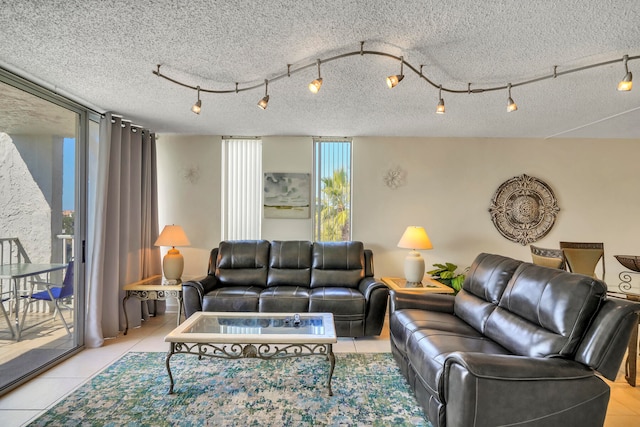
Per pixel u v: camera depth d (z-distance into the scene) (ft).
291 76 8.35
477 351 6.75
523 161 14.97
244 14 5.74
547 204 14.88
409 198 15.02
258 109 11.07
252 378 8.66
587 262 10.90
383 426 6.67
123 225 12.13
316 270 13.19
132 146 12.92
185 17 5.84
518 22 5.92
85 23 6.02
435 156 15.02
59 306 9.77
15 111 8.38
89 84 8.87
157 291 12.07
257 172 15.17
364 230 15.01
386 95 9.68
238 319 9.43
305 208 14.97
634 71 7.91
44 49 7.00
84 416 6.91
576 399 5.52
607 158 14.90
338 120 12.39
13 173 8.41
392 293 10.12
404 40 6.59
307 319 9.39
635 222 14.88
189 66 7.82
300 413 7.09
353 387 8.21
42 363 9.12
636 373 8.72
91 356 9.95
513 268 8.20
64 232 9.95
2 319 8.10
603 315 5.66
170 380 7.94
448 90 8.82
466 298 9.28
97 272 10.71
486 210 15.03
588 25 6.00
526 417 5.42
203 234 14.98
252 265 13.32
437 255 15.02
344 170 15.19
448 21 5.93
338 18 5.86
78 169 10.47
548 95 9.57
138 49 7.02
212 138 14.98
